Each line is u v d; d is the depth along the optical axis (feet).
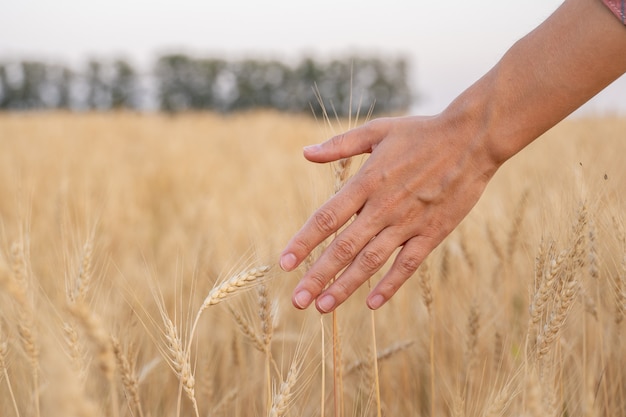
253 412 8.79
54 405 4.04
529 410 4.90
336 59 160.15
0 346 6.52
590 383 5.35
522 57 5.51
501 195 14.84
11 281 5.17
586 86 5.38
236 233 14.75
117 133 51.67
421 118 5.94
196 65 176.76
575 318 8.75
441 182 5.79
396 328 10.30
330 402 8.93
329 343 9.25
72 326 5.79
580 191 7.19
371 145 6.18
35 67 181.98
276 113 76.95
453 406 7.71
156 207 24.02
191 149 37.65
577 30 5.31
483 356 9.58
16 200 8.43
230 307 7.63
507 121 5.56
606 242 7.73
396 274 6.18
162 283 11.78
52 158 29.66
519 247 10.24
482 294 10.54
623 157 11.88
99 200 16.47
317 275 6.04
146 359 9.37
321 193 7.29
